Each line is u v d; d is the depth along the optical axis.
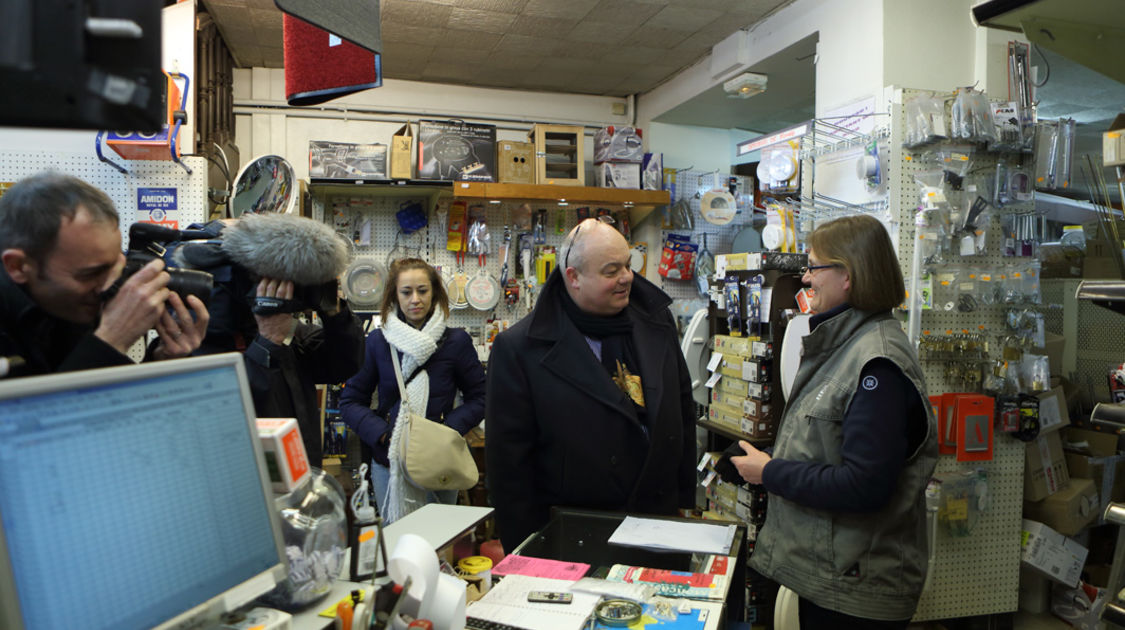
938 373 2.91
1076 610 3.18
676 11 4.10
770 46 4.14
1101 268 3.87
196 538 0.68
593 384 1.75
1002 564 3.00
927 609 2.90
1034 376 2.96
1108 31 2.36
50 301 1.01
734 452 2.06
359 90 1.57
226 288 1.63
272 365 1.67
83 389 0.60
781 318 3.16
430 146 4.56
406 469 2.51
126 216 2.54
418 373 2.76
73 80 0.43
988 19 2.35
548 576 1.21
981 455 2.80
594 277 1.75
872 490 1.45
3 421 0.53
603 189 4.82
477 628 1.02
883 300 1.61
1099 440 3.51
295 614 0.83
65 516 0.56
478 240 4.94
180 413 0.69
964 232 2.87
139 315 1.00
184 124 2.52
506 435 1.79
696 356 3.84
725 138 5.98
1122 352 3.76
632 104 5.87
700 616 1.05
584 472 1.75
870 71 3.32
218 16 4.07
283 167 2.62
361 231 4.81
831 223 1.71
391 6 4.01
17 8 0.42
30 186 0.97
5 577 0.51
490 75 5.30
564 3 3.97
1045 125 2.98
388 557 1.00
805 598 1.65
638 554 1.32
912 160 2.90
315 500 0.90
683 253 5.34
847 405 1.55
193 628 0.65
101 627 0.57
